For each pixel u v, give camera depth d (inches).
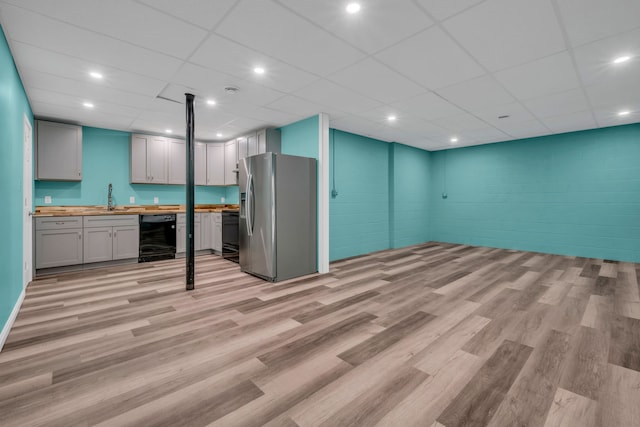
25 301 110.3
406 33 82.4
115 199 187.3
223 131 193.8
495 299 112.3
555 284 131.2
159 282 136.3
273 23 77.2
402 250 226.5
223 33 81.7
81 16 73.0
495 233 234.5
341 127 187.0
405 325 89.4
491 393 57.7
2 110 79.5
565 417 51.0
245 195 152.6
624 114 157.0
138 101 133.9
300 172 148.7
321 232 155.0
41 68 100.7
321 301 110.9
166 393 58.0
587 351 73.4
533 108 147.5
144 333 84.2
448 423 49.9
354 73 107.5
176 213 191.9
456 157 256.8
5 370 65.7
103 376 63.6
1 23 75.2
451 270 159.2
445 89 122.6
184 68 102.5
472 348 75.5
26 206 126.5
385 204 230.8
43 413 52.2
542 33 82.4
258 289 126.0
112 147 186.1
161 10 71.3
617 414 51.6
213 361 69.7
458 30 81.0
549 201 207.2
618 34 82.6
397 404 54.7
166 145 200.4
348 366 67.5
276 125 178.9
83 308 103.4
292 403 55.1
